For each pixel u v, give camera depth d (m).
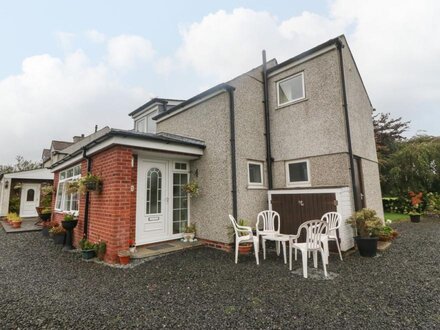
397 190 14.96
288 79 7.82
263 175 7.61
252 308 3.03
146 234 6.26
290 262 4.61
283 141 7.65
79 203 7.16
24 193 15.93
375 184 8.41
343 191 5.79
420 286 3.64
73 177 8.34
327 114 6.73
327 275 4.18
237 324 2.66
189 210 7.33
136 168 6.29
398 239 7.25
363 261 5.05
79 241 6.71
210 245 6.57
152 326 2.65
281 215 6.61
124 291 3.63
